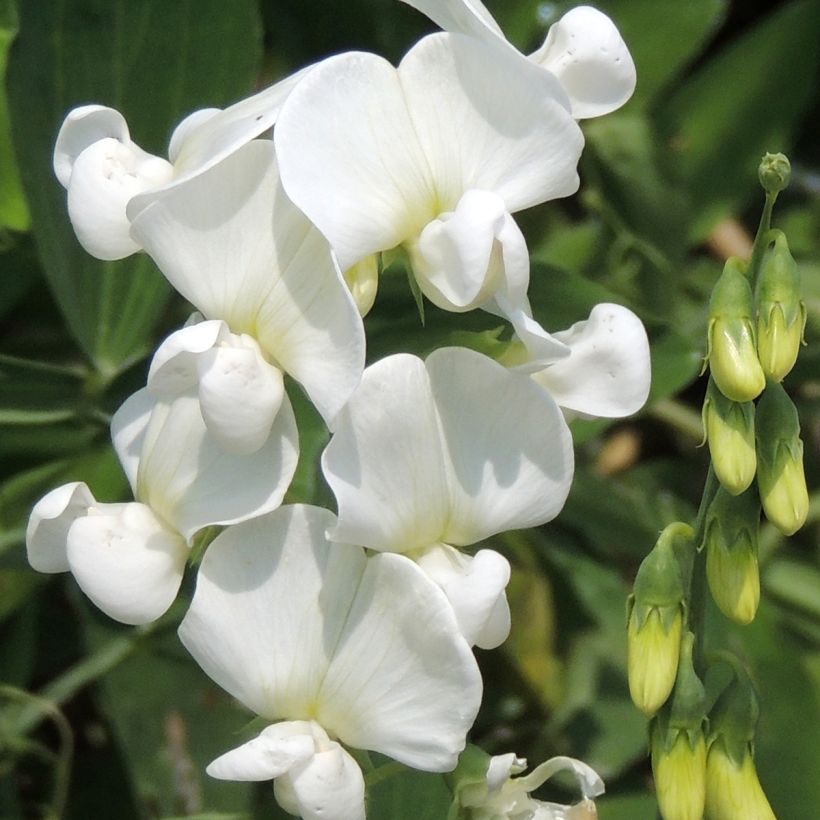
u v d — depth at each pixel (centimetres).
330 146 46
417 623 47
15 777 56
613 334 48
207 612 47
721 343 47
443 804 50
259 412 46
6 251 55
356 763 47
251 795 54
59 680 54
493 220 46
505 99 47
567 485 47
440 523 47
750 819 48
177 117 53
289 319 47
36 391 53
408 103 47
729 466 47
